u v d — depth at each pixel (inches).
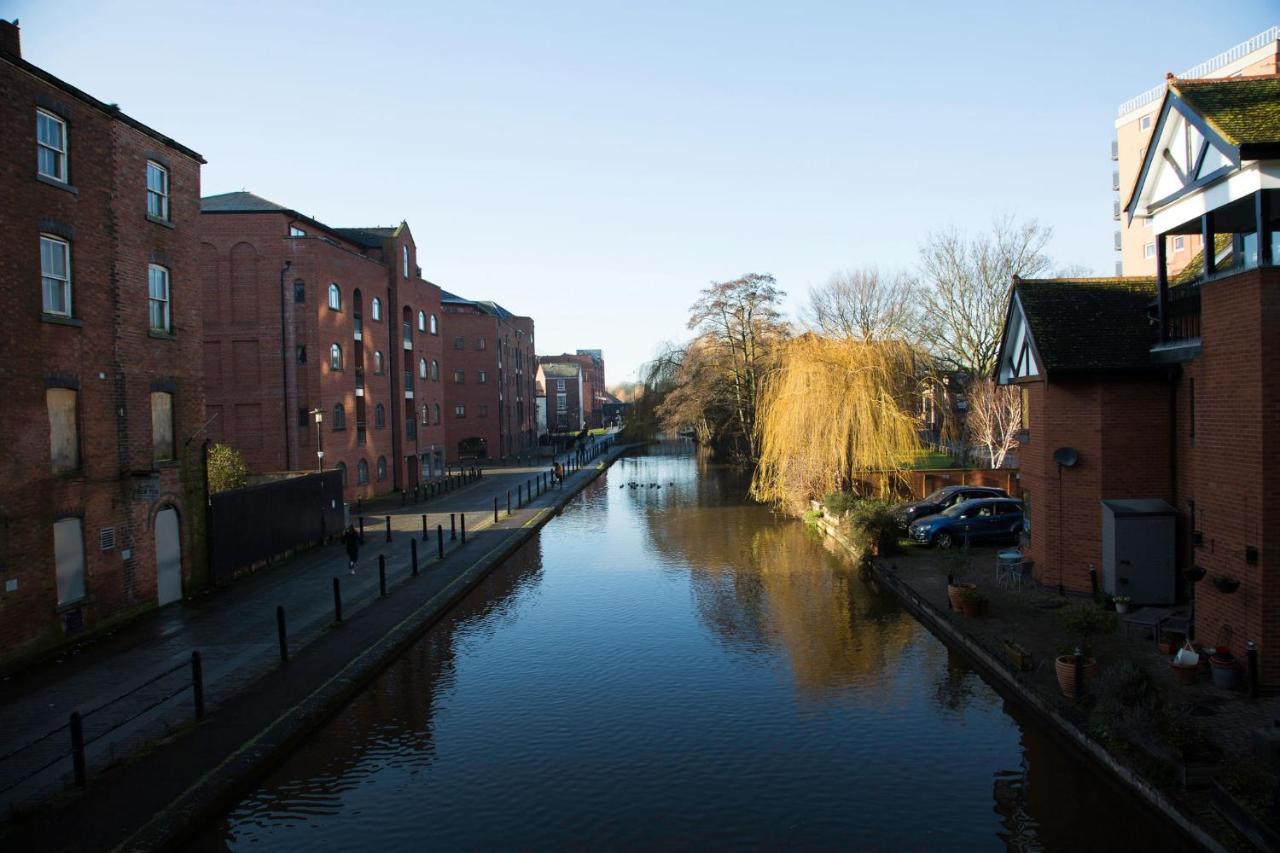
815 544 960.3
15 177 502.9
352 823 329.7
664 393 2298.2
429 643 582.2
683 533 1067.3
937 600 612.1
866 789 354.3
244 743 376.8
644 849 309.0
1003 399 1352.1
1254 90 446.6
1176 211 473.7
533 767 381.1
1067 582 602.2
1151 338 580.7
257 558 797.9
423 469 1747.0
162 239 664.4
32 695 441.7
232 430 1261.1
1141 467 572.7
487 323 2539.4
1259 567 392.2
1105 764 347.3
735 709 450.0
